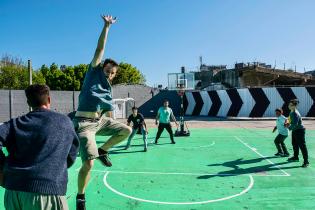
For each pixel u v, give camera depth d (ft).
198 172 28.40
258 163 32.24
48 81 160.76
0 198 19.57
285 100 91.76
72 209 18.31
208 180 25.62
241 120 91.86
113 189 22.99
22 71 121.90
